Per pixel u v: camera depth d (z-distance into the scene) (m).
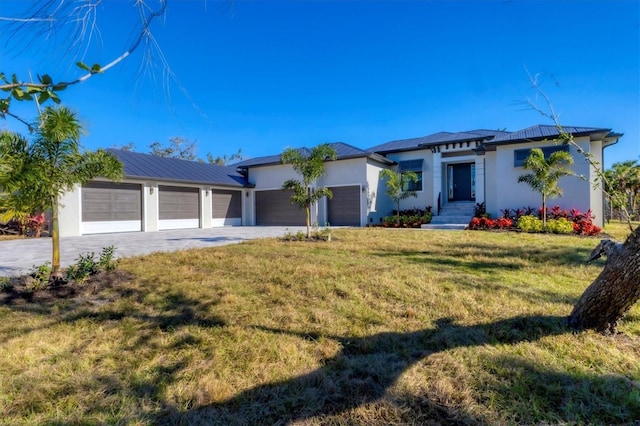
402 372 2.59
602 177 3.47
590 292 3.31
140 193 15.82
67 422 2.03
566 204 13.54
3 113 1.65
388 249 8.40
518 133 15.40
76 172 5.04
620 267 3.01
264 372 2.60
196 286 4.93
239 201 20.92
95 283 4.94
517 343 3.08
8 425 2.01
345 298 4.45
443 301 4.23
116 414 2.11
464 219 15.70
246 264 6.43
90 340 3.19
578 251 7.89
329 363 2.78
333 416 2.12
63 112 4.33
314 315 3.82
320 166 10.70
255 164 20.83
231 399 2.28
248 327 3.50
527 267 6.23
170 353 2.92
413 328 3.47
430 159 18.47
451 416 2.11
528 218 12.70
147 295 4.52
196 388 2.38
